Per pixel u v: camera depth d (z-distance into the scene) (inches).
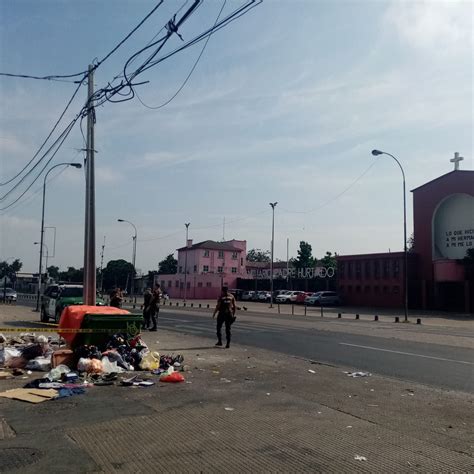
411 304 1995.6
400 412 296.0
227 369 439.5
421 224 2052.2
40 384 343.6
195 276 3435.0
